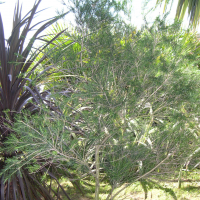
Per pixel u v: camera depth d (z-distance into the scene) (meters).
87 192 2.38
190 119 1.60
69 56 1.55
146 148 1.83
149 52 1.47
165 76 1.43
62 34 1.94
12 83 2.05
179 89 1.43
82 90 1.54
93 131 1.53
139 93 1.53
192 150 1.83
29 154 1.45
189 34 1.61
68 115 1.59
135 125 2.09
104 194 2.33
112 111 1.43
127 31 1.64
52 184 2.55
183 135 1.77
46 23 2.00
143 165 1.89
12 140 1.42
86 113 1.48
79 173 2.04
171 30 1.55
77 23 1.55
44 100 1.87
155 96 1.58
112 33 1.66
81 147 1.70
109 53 1.58
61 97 1.63
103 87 1.39
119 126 1.63
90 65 1.49
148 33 1.61
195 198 2.16
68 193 2.36
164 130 1.81
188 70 1.52
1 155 1.93
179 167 2.05
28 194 1.77
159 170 2.04
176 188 2.38
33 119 1.47
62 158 1.52
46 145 1.38
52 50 1.61
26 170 1.91
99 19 1.56
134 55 1.51
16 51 2.02
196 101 1.47
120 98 1.44
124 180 1.87
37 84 2.09
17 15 2.29
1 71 1.91
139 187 2.44
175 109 1.57
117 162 1.77
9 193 1.80
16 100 2.11
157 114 1.69
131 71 1.55
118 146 1.78
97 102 1.40
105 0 1.56
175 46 1.48
